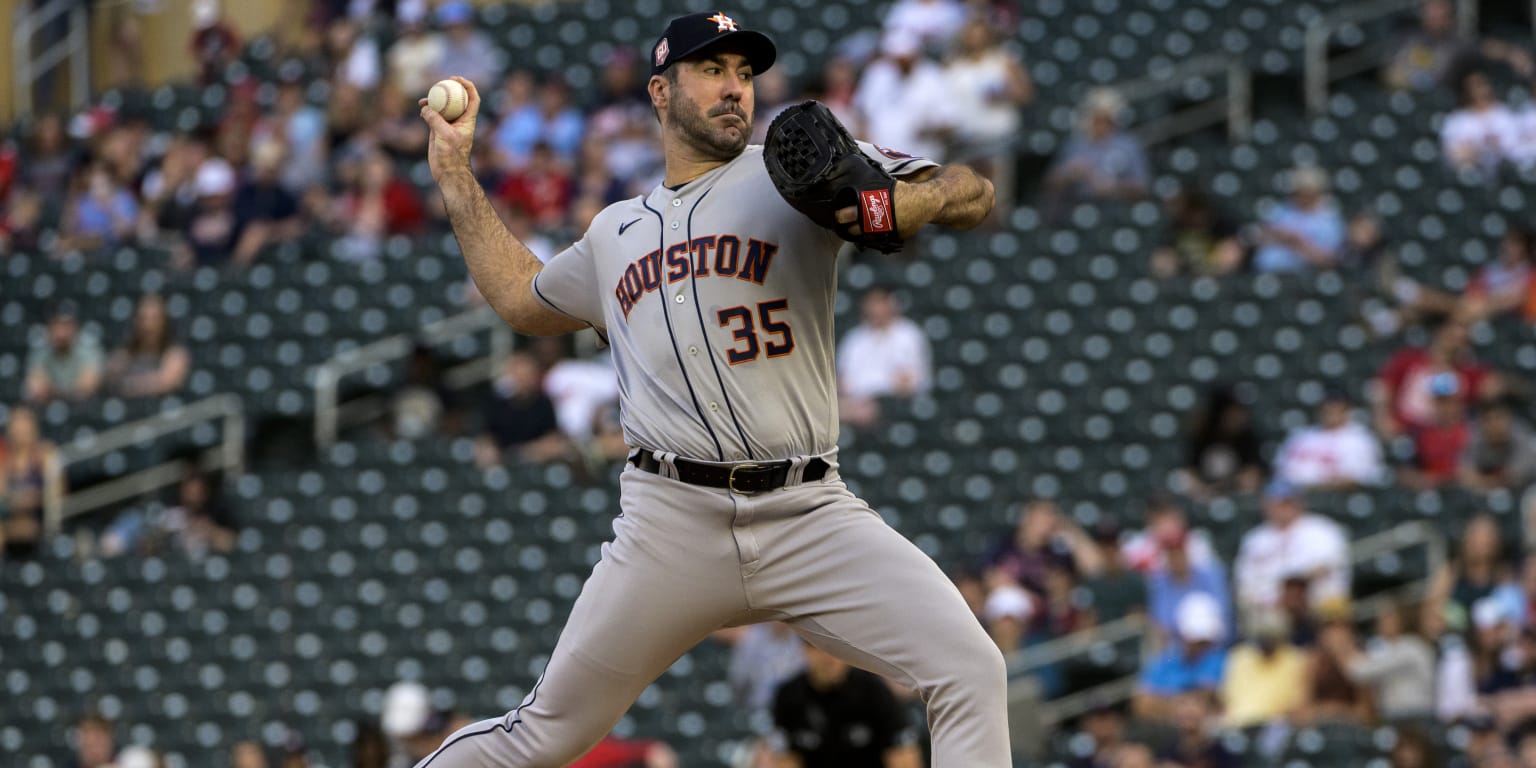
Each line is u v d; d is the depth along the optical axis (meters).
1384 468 48.91
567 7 69.44
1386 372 50.38
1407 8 65.06
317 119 63.00
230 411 55.19
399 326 57.34
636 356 16.55
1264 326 53.66
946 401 52.19
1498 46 62.81
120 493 54.81
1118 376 52.91
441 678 47.66
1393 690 40.09
